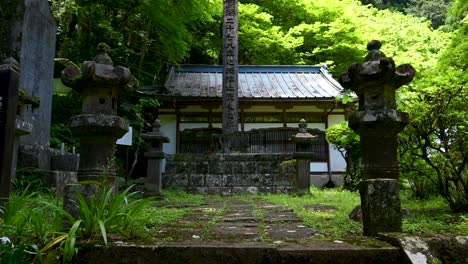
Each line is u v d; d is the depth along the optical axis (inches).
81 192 123.3
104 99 135.9
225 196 358.0
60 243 101.3
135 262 100.0
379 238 115.3
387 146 127.8
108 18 517.3
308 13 773.9
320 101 578.9
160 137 338.3
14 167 226.5
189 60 872.9
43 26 319.9
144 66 729.6
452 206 193.9
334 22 724.7
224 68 487.2
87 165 131.5
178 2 526.0
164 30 558.3
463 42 274.5
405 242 103.4
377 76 124.1
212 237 122.5
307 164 360.8
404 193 293.0
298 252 100.6
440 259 103.5
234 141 453.4
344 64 785.6
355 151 429.4
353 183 432.8
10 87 141.3
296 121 611.5
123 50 507.2
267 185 386.0
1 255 95.0
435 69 259.6
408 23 882.1
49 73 333.7
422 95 189.6
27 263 95.0
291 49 761.0
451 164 189.8
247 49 781.3
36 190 235.6
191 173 396.2
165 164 401.4
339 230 134.3
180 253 101.0
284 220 170.6
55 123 474.9
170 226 149.3
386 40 831.1
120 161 506.0
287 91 610.2
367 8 1010.1
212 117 611.5
